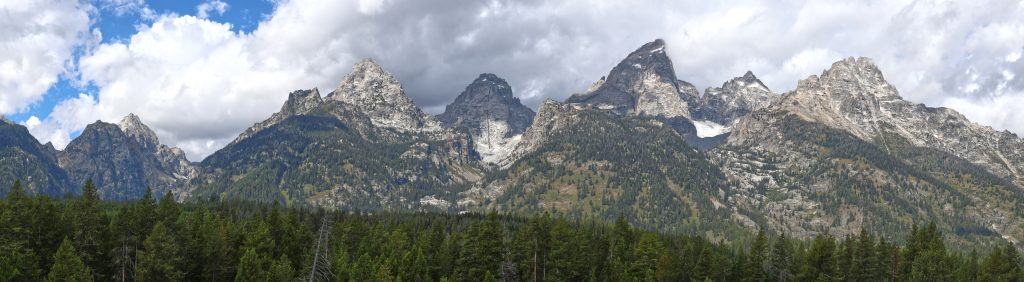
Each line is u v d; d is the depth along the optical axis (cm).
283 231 19525
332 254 17700
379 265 16500
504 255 17588
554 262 17150
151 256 14788
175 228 17038
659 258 18412
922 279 18138
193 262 16325
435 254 19100
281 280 15388
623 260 19425
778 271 19400
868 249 19000
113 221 16338
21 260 13912
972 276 19925
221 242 17012
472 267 17125
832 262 18938
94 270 15438
